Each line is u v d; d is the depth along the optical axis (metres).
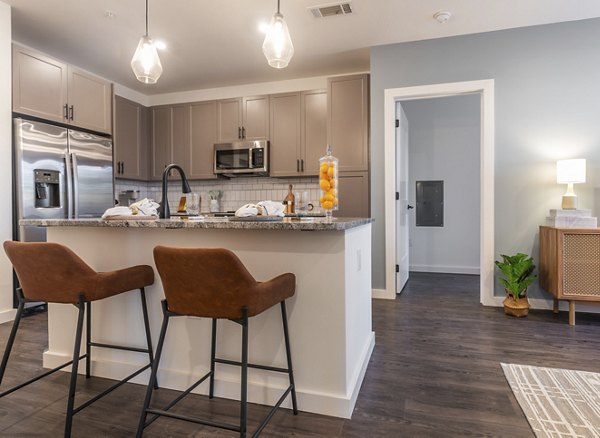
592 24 3.23
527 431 1.54
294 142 4.50
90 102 4.03
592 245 2.89
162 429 1.59
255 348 1.81
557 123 3.32
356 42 3.70
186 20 3.27
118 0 2.96
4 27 3.06
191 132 4.94
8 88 3.12
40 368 2.17
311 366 1.73
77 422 1.64
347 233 1.73
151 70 2.38
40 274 1.63
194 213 2.50
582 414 1.65
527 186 3.40
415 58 3.68
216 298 1.36
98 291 1.62
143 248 1.99
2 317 3.03
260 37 3.60
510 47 3.42
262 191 4.98
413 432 1.55
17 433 1.56
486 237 3.51
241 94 4.98
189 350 1.91
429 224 5.61
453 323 3.02
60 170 3.56
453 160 5.50
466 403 1.78
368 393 1.89
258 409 1.75
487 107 3.47
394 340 2.64
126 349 1.92
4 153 3.10
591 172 3.24
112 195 4.21
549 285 3.14
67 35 3.54
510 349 2.45
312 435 1.54
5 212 3.10
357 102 4.09
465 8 3.08
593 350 2.42
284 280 1.58
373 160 3.86
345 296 1.69
